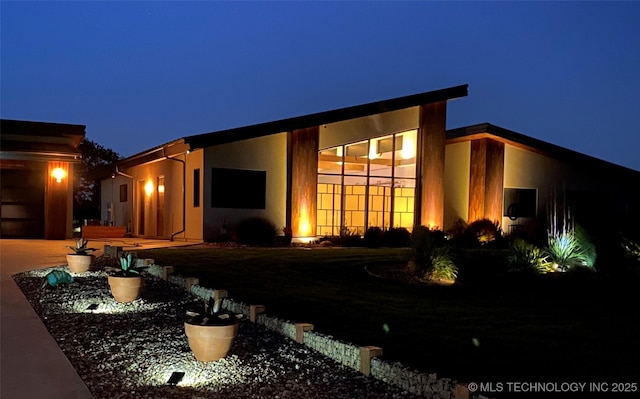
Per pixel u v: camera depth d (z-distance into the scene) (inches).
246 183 686.5
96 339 255.0
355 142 752.3
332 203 741.9
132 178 937.5
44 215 738.8
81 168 1489.9
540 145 832.9
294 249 610.5
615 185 877.8
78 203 1483.8
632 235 526.9
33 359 224.4
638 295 370.0
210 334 219.9
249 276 424.5
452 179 852.6
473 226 762.8
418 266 430.3
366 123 757.9
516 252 444.8
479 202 827.4
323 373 210.8
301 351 239.6
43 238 740.7
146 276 425.1
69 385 196.2
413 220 789.9
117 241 727.7
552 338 254.4
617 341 249.3
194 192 689.6
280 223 704.4
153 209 836.0
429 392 183.2
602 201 872.9
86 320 290.8
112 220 1055.0
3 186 727.7
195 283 369.1
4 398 183.3
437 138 792.9
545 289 386.6
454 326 277.4
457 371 203.5
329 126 732.7
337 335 257.0
